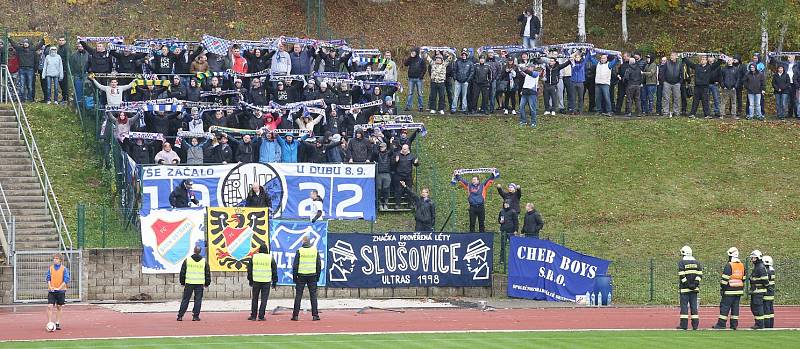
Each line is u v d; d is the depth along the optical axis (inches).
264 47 4335.6
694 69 4635.8
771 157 4411.9
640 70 4608.8
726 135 4527.6
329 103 4062.5
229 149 3710.6
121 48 4094.5
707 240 3841.0
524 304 3334.2
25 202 3656.5
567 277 3393.2
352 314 3038.9
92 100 4106.8
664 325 2876.5
